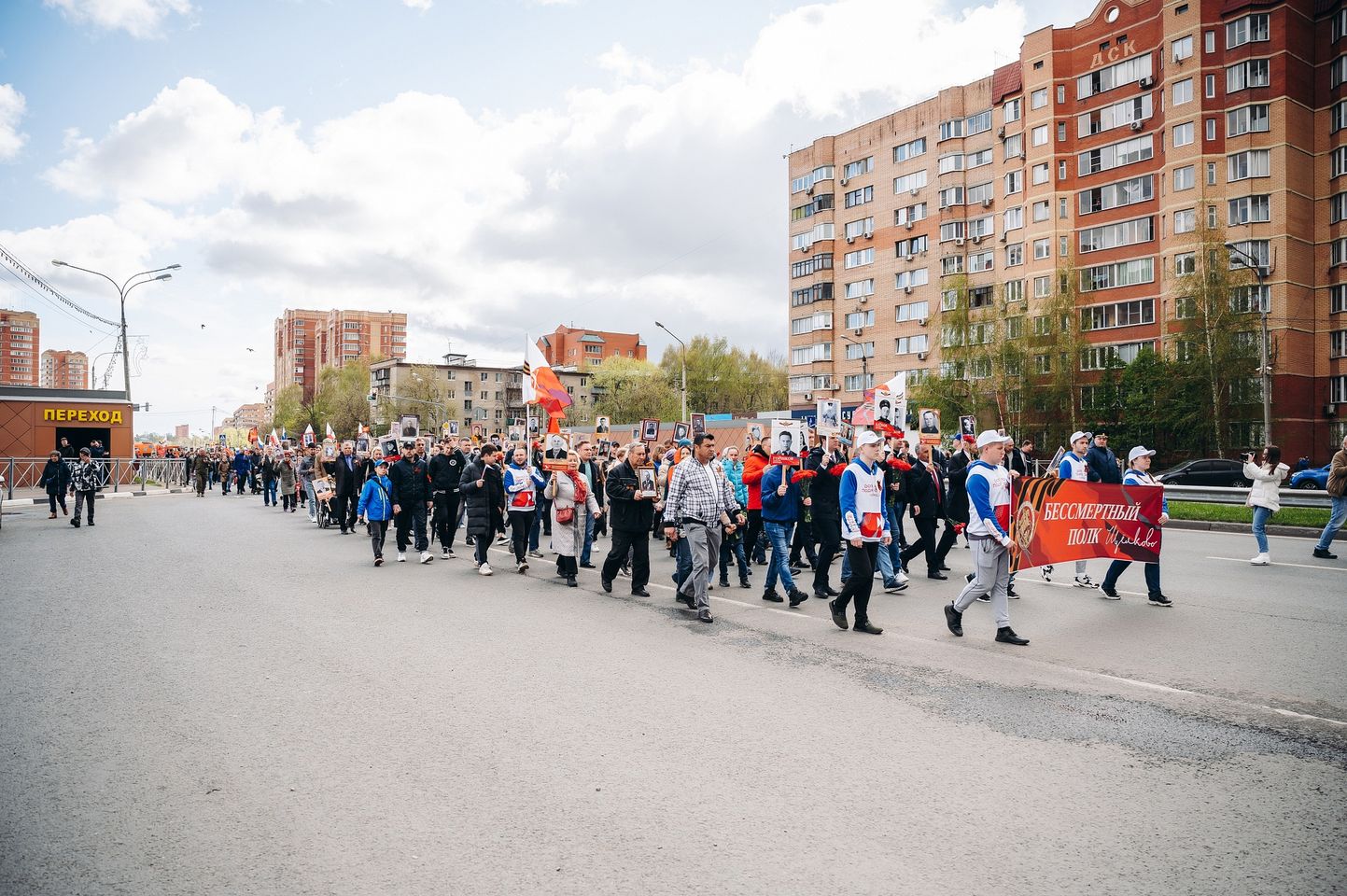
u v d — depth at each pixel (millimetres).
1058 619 8289
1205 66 43156
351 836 3545
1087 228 49312
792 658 6703
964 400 51469
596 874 3221
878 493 7914
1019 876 3211
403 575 11398
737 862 3316
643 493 9859
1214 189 43125
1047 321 48594
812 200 67500
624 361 109875
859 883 3154
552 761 4422
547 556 13844
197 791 4020
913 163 60219
